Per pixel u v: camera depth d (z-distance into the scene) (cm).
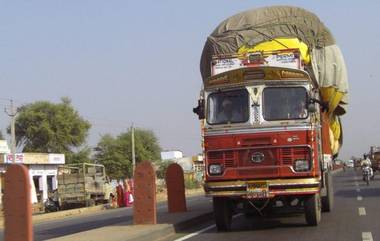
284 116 1360
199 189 6269
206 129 1400
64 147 8450
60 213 3575
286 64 1427
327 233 1299
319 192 1427
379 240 1172
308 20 1736
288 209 1473
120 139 9900
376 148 6919
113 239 1221
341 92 1780
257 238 1270
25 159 5500
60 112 8381
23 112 8306
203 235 1384
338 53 1775
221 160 1376
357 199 2377
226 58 1463
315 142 1357
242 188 1349
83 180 4341
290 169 1334
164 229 1416
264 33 1675
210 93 1420
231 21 1747
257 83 1385
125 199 4019
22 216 1027
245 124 1373
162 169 8181
